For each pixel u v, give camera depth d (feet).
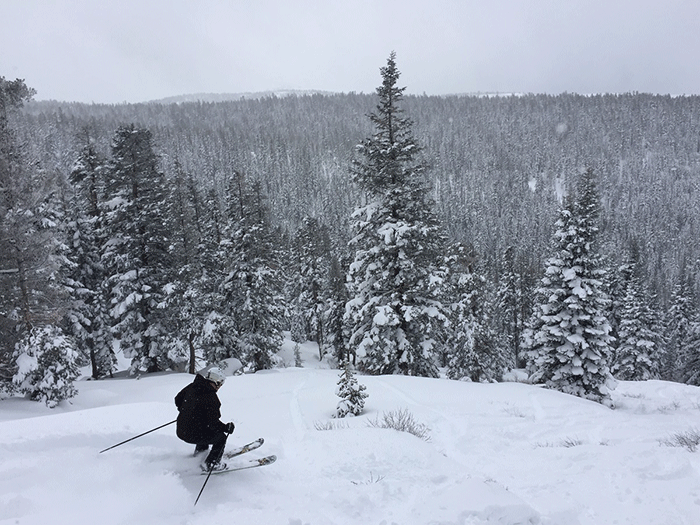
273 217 419.74
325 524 15.64
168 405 34.22
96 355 96.94
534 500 19.21
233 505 16.71
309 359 161.48
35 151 61.77
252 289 97.09
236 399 51.75
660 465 22.35
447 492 18.15
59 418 27.94
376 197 65.05
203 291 100.83
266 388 58.70
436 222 62.95
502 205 581.12
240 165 556.10
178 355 91.45
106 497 16.22
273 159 632.38
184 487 17.44
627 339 130.93
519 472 24.41
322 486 19.52
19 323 58.85
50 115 538.06
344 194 515.50
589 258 71.67
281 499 17.65
